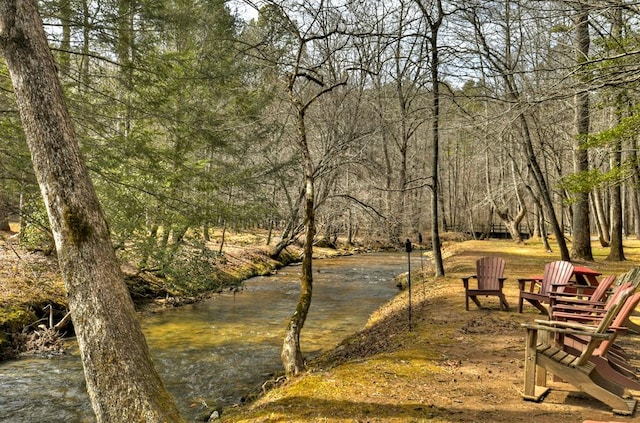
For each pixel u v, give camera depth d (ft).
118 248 39.34
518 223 111.86
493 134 35.65
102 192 32.27
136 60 30.14
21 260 41.04
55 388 24.13
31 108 12.75
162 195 34.63
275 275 69.97
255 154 58.23
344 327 37.40
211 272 44.11
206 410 20.97
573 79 27.32
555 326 16.37
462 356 21.24
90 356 12.00
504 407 15.28
